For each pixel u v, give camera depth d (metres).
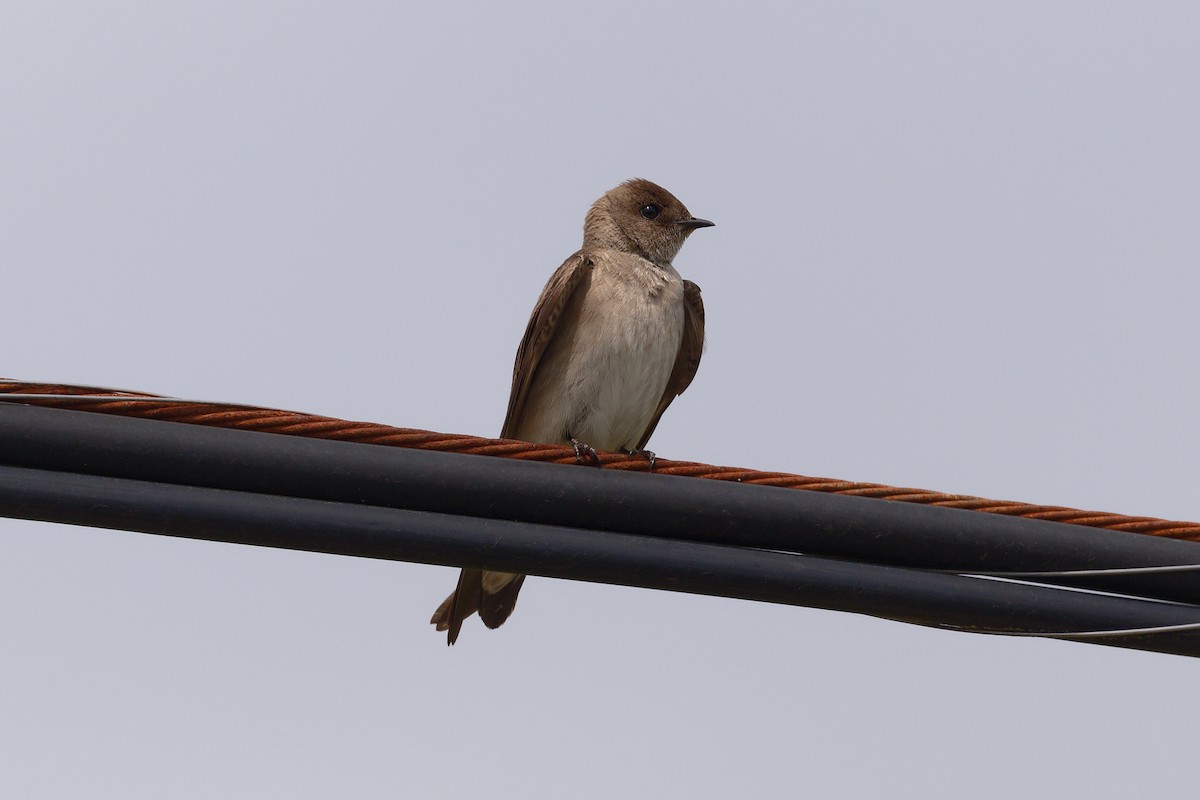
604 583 10.95
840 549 11.16
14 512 9.99
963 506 11.26
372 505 10.58
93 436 10.06
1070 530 11.23
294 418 10.52
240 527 10.29
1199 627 11.09
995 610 11.09
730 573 10.89
